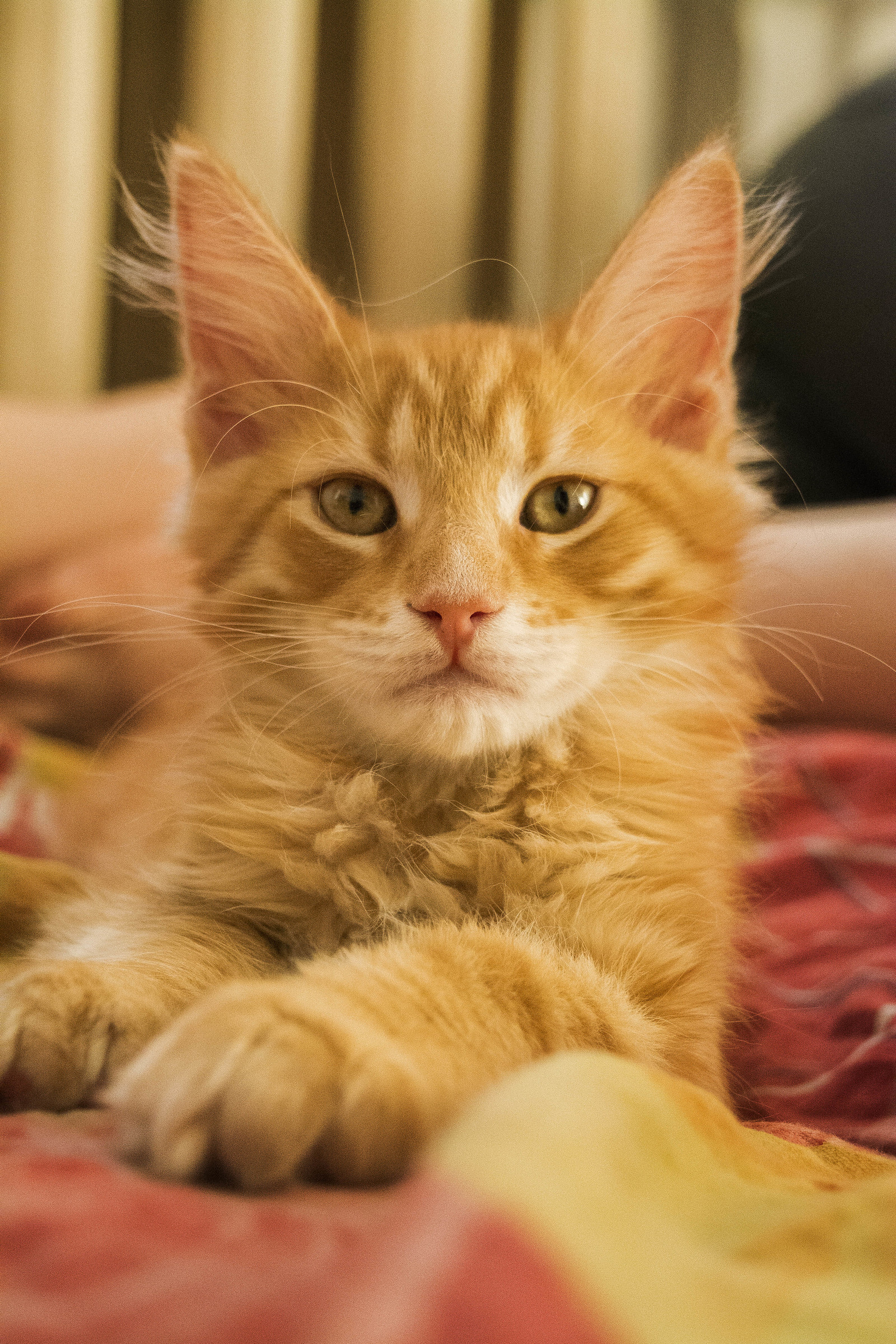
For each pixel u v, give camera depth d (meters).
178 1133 0.25
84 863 0.47
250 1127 0.24
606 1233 0.19
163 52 0.87
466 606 0.35
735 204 0.39
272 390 0.40
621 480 0.38
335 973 0.29
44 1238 0.20
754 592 0.45
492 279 0.90
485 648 0.35
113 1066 0.29
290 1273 0.19
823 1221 0.23
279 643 0.38
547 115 0.89
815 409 0.63
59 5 0.84
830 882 0.45
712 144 0.39
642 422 0.40
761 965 0.41
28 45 0.84
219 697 0.39
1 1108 0.29
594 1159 0.21
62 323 0.87
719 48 0.89
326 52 0.89
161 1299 0.18
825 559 0.53
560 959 0.32
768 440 0.59
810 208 0.63
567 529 0.37
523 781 0.36
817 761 0.49
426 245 0.89
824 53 0.91
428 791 0.36
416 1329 0.16
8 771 0.51
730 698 0.39
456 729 0.35
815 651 0.51
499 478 0.37
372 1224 0.22
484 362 0.38
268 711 0.38
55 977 0.30
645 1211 0.21
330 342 0.39
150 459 0.70
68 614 0.60
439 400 0.37
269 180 0.86
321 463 0.38
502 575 0.35
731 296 0.39
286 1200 0.24
